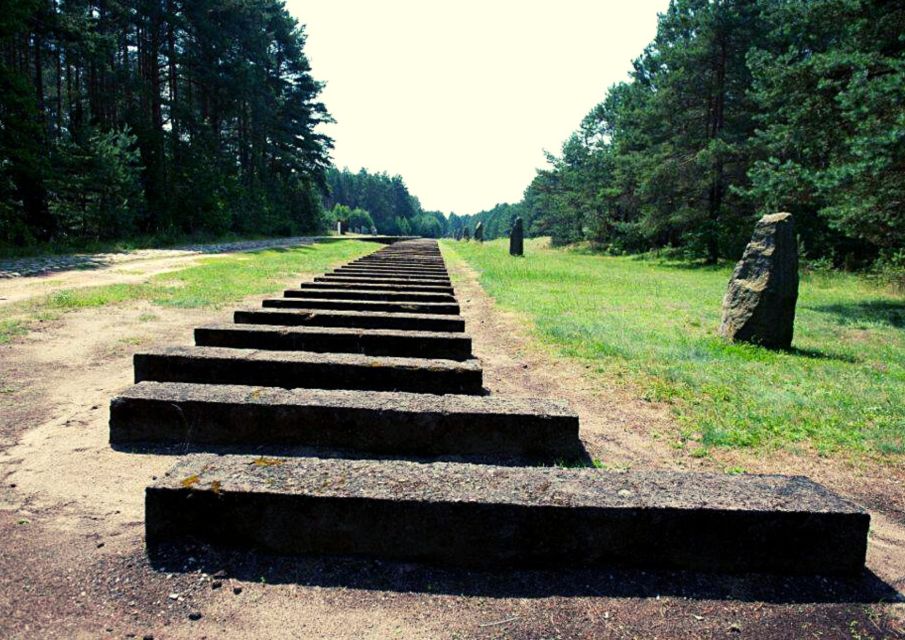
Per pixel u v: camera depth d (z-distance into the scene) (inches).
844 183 449.7
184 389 152.0
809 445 155.5
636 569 96.6
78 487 118.7
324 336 228.4
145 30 1149.1
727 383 208.8
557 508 95.2
